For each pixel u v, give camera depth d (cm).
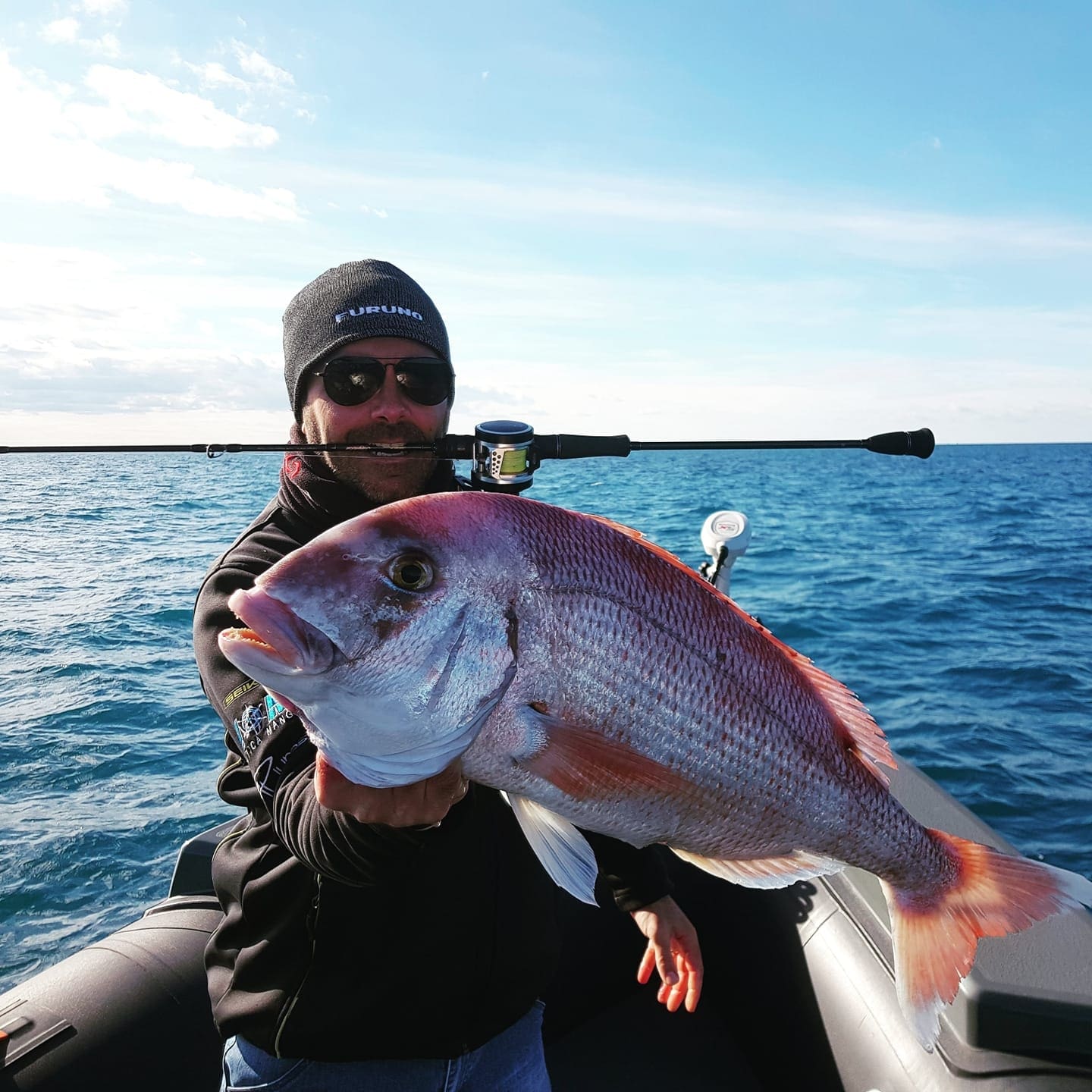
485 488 202
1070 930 216
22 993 223
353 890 170
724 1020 304
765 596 1280
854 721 198
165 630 927
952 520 2555
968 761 648
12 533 1692
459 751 144
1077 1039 192
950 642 1006
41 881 450
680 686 168
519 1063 198
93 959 235
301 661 133
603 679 159
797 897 278
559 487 3331
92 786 560
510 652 149
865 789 196
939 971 199
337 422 202
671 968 227
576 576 158
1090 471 6938
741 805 179
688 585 176
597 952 300
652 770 166
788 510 2689
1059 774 623
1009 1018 195
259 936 177
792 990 263
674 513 2347
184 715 682
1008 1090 188
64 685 750
